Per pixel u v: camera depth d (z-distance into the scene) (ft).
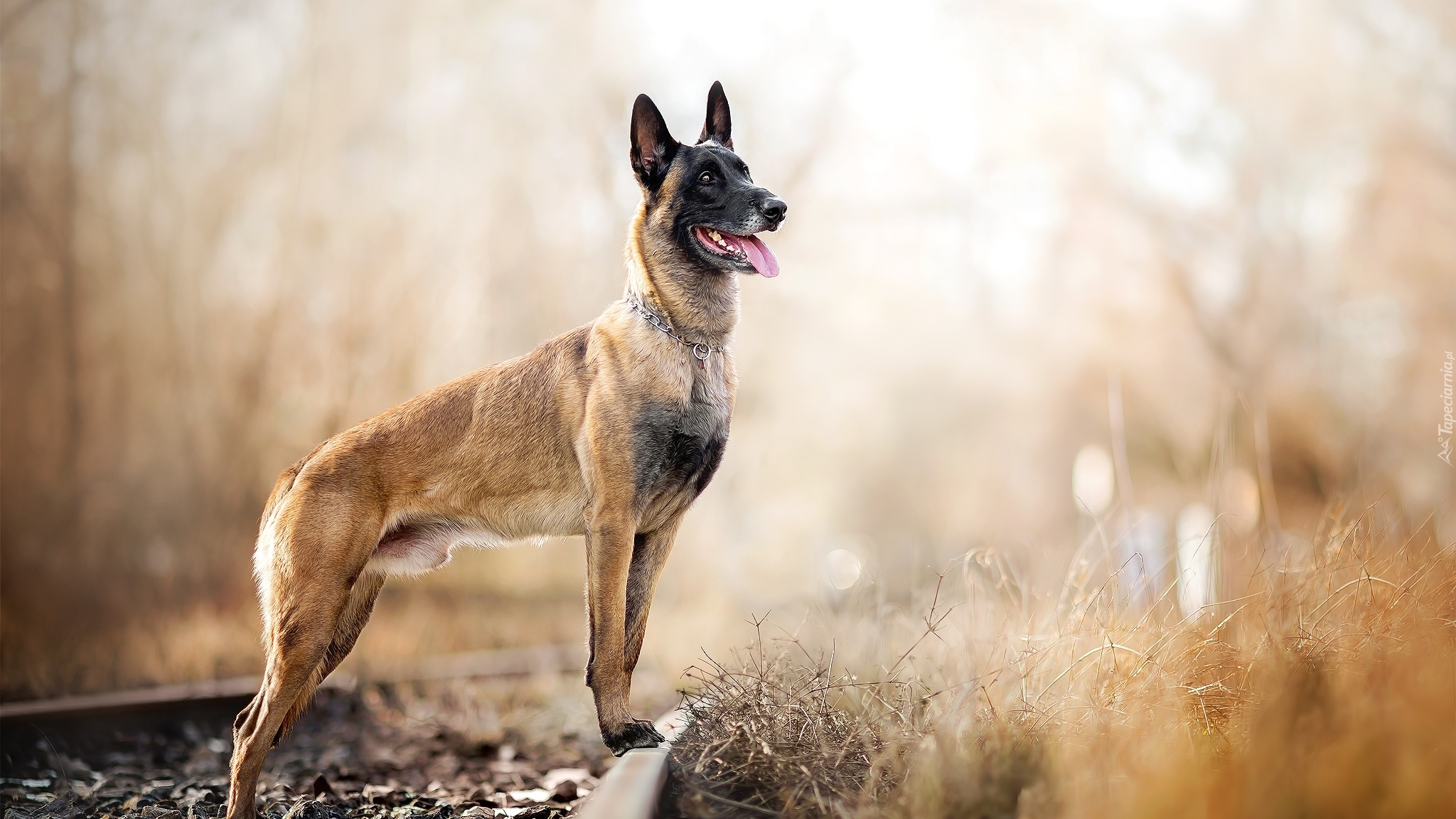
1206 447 31.53
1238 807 8.77
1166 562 16.35
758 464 64.75
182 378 44.32
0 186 40.22
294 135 47.80
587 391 15.29
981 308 97.55
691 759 12.90
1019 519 84.43
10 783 17.21
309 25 48.73
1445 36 68.69
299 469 15.29
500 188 51.98
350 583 14.84
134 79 44.86
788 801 11.24
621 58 59.36
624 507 14.88
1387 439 57.77
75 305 41.57
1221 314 75.72
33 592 34.50
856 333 90.68
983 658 14.98
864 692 14.62
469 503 15.61
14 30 41.32
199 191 46.37
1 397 39.34
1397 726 9.18
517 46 56.49
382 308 46.55
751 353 66.44
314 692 15.53
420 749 20.65
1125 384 78.18
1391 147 68.74
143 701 20.97
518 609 42.01
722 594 48.16
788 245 71.15
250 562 40.86
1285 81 74.08
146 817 15.06
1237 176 76.07
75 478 40.32
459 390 16.05
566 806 15.37
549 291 51.57
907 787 10.99
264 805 15.84
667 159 16.17
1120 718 11.87
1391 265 68.13
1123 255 81.66
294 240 46.65
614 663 14.52
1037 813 9.78
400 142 50.62
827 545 68.64
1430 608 12.22
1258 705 11.27
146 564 39.96
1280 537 17.88
